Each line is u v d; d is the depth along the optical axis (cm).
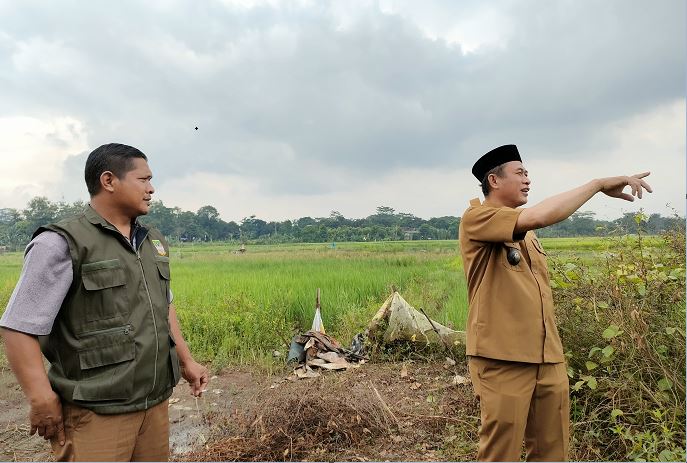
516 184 292
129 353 224
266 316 850
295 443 398
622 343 394
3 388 613
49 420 211
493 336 273
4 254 4625
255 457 383
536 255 298
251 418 423
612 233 458
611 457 368
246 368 671
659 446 351
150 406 233
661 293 421
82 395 213
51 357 224
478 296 284
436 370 600
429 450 398
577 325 443
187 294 1148
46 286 211
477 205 287
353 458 384
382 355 659
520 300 274
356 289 1166
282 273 1633
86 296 219
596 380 411
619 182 261
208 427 470
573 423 403
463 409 457
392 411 458
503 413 269
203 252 4456
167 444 250
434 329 658
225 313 865
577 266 459
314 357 650
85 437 216
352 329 805
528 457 290
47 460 417
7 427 494
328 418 418
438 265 2177
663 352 401
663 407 367
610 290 427
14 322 204
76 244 218
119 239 233
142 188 239
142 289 235
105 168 233
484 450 281
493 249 283
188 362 278
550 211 250
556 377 278
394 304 675
